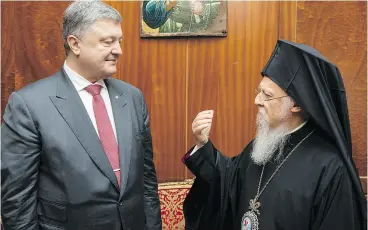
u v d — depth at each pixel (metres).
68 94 1.63
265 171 1.73
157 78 2.84
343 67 2.85
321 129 1.66
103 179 1.59
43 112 1.57
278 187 1.64
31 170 1.53
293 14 2.83
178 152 2.89
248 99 2.88
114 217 1.60
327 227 1.50
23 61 2.76
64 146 1.55
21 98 1.57
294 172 1.63
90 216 1.56
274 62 1.65
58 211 1.55
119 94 1.77
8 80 2.76
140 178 1.72
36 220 1.56
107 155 1.64
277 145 1.71
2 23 2.72
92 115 1.67
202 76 2.85
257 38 2.84
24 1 2.72
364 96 2.85
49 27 2.76
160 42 2.81
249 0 2.81
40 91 1.61
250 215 1.69
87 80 1.68
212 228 1.89
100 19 1.56
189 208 1.94
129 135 1.70
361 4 2.81
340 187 1.52
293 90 1.59
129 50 2.80
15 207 1.51
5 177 1.53
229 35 2.83
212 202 1.85
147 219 1.83
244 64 2.86
